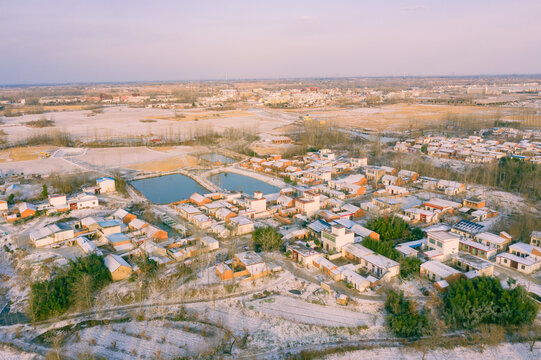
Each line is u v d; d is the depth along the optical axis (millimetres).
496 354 65938
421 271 88688
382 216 118312
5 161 195250
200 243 102875
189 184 169250
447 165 184125
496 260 94562
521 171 156125
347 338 70250
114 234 107438
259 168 188875
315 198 129625
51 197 130875
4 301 83000
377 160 198750
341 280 88062
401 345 68375
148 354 66250
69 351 66750
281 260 97375
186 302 80062
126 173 179500
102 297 81500
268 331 72000
